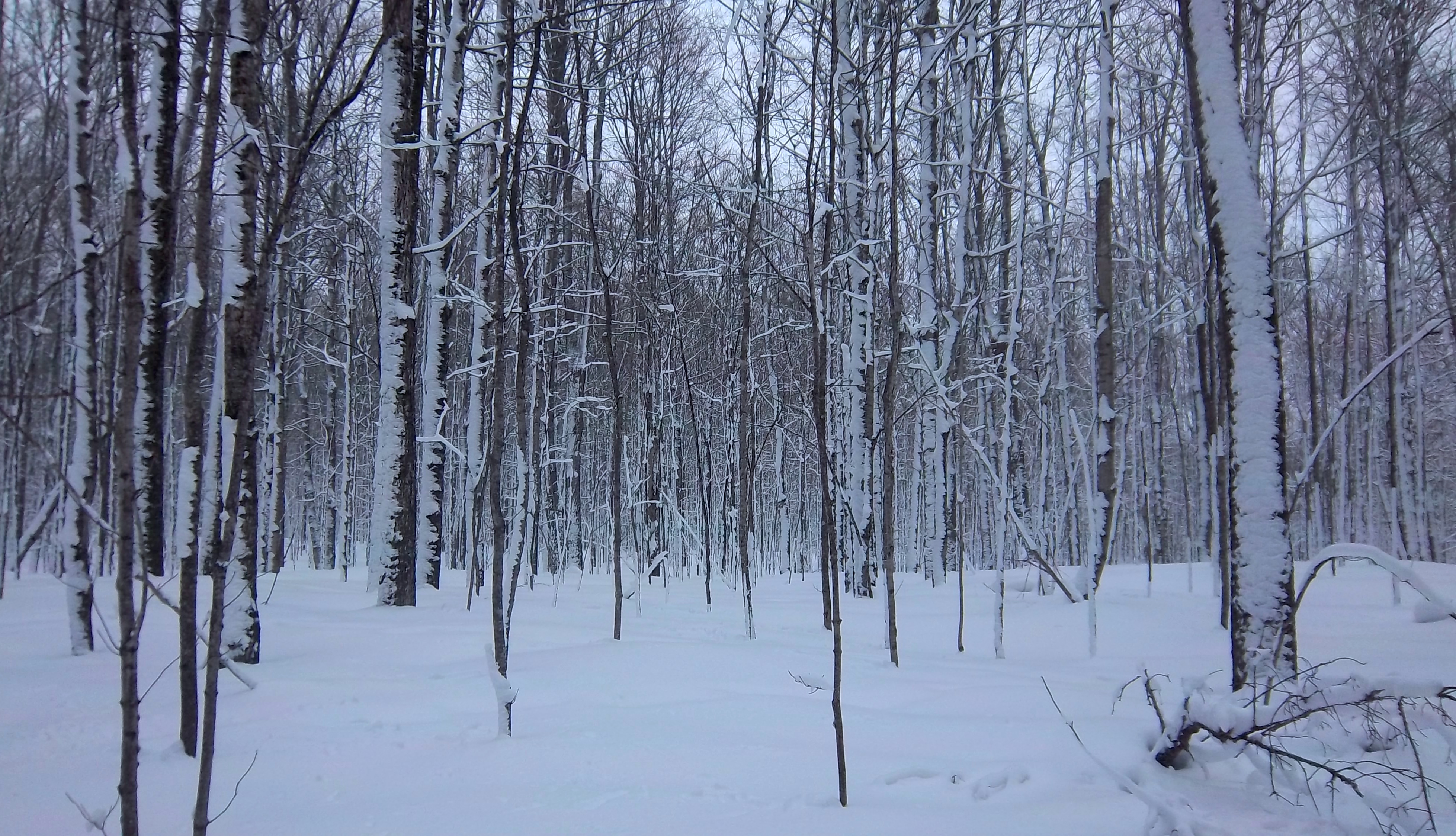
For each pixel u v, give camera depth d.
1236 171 5.53
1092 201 13.64
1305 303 14.55
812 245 4.07
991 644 7.91
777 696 4.84
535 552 11.70
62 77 6.32
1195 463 28.47
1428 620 8.09
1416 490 17.03
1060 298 14.09
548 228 11.62
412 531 9.48
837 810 3.05
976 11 8.12
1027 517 17.02
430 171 12.89
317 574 17.94
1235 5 8.28
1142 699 4.92
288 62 4.48
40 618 8.10
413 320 9.76
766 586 14.92
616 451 7.11
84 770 3.70
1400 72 11.44
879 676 5.53
